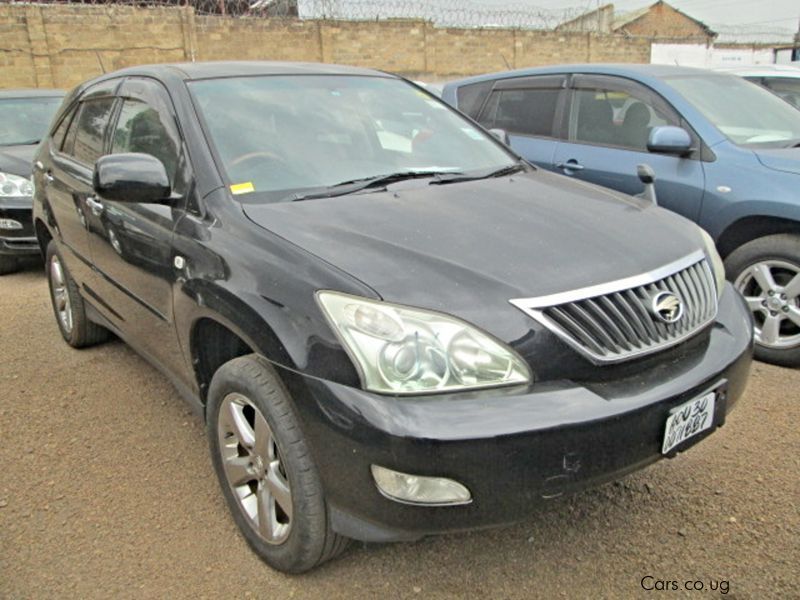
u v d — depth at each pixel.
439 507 2.06
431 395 2.07
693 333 2.49
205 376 2.97
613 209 2.97
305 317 2.21
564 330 2.18
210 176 2.88
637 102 5.09
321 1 19.94
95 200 3.67
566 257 2.40
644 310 2.35
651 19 35.16
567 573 2.51
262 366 2.42
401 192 2.99
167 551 2.67
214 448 2.76
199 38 18.39
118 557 2.63
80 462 3.29
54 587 2.48
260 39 19.14
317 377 2.15
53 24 16.80
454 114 3.98
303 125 3.30
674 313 2.41
